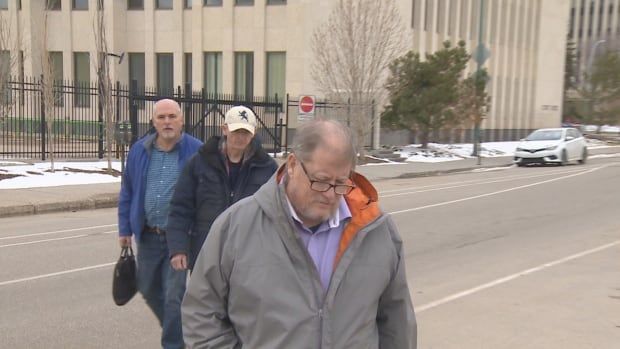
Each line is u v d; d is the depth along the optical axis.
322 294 2.11
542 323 5.17
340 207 2.18
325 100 24.72
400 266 2.30
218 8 31.41
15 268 7.07
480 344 4.70
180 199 3.91
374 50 23.12
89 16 33.12
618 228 9.76
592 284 6.36
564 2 48.91
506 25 42.84
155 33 32.78
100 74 17.89
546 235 9.19
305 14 29.66
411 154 27.70
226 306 2.23
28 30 32.41
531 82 47.91
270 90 31.19
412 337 2.34
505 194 14.58
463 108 27.64
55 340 4.76
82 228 9.95
